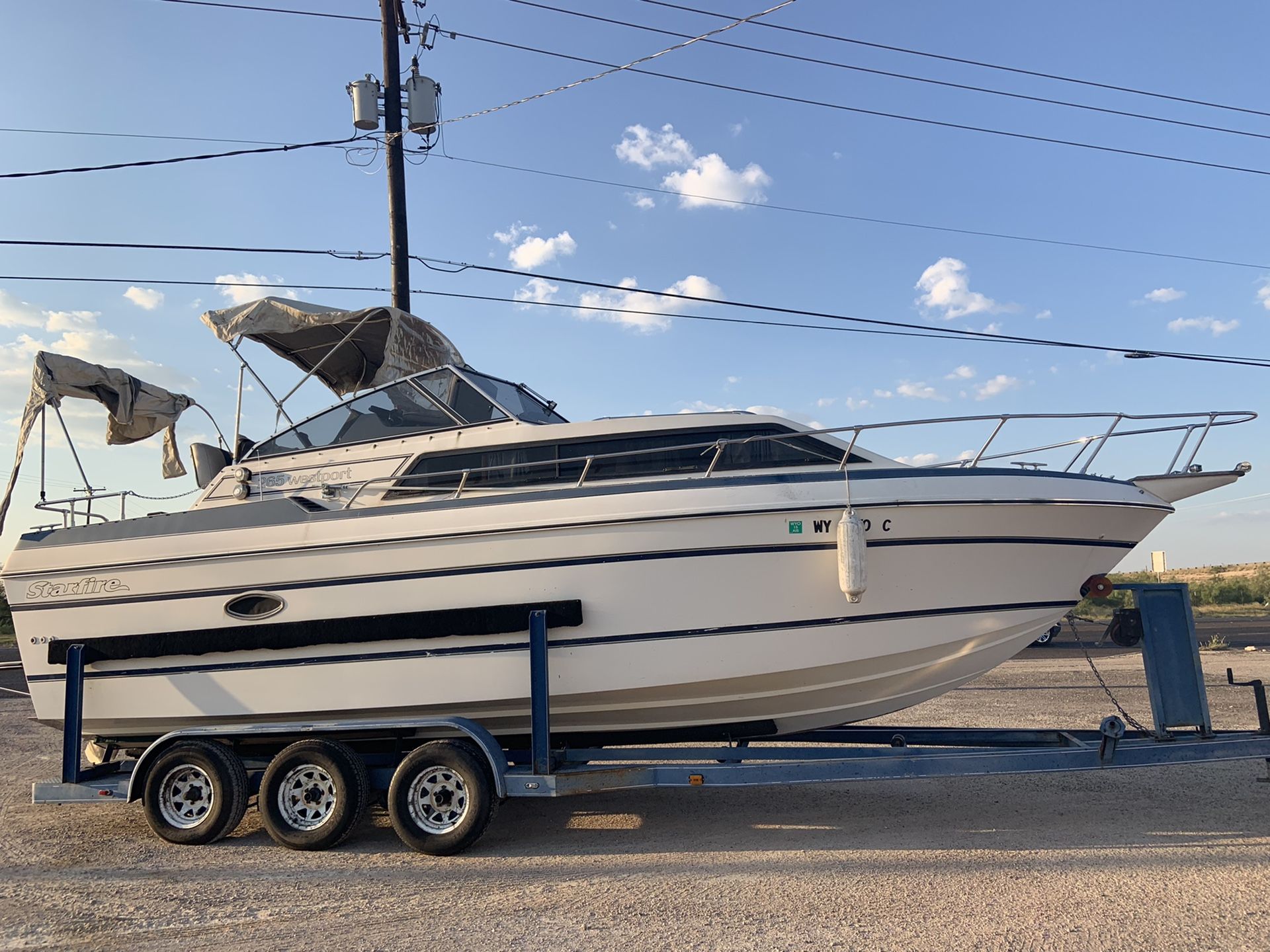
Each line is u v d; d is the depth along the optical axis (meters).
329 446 6.39
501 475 5.84
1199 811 5.48
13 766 8.02
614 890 4.28
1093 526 5.27
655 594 5.16
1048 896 3.96
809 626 5.11
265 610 5.61
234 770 5.38
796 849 4.91
